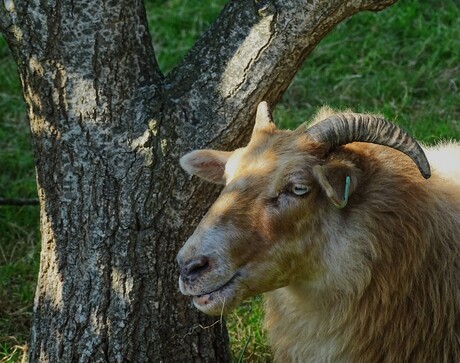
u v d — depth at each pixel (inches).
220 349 451.8
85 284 419.5
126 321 421.1
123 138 405.1
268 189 362.3
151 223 411.5
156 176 406.0
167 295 424.8
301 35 385.7
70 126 405.7
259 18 387.2
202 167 391.5
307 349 402.3
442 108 705.0
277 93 403.9
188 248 355.6
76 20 394.3
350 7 381.4
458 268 389.4
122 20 398.9
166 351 432.1
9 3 397.7
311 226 369.1
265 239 360.8
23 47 400.8
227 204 360.8
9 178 663.8
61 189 413.4
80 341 424.5
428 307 385.7
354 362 392.2
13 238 597.9
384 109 693.3
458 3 828.0
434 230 384.5
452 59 756.0
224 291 360.5
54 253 423.2
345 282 377.4
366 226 372.5
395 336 386.0
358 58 775.7
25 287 541.3
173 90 405.4
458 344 389.4
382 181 376.8
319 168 355.9
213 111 399.9
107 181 408.2
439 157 431.8
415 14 814.5
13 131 707.4
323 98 729.0
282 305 407.8
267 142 375.6
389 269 376.8
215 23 403.5
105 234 412.5
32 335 438.0
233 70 394.6
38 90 404.5
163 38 802.8
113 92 402.6
